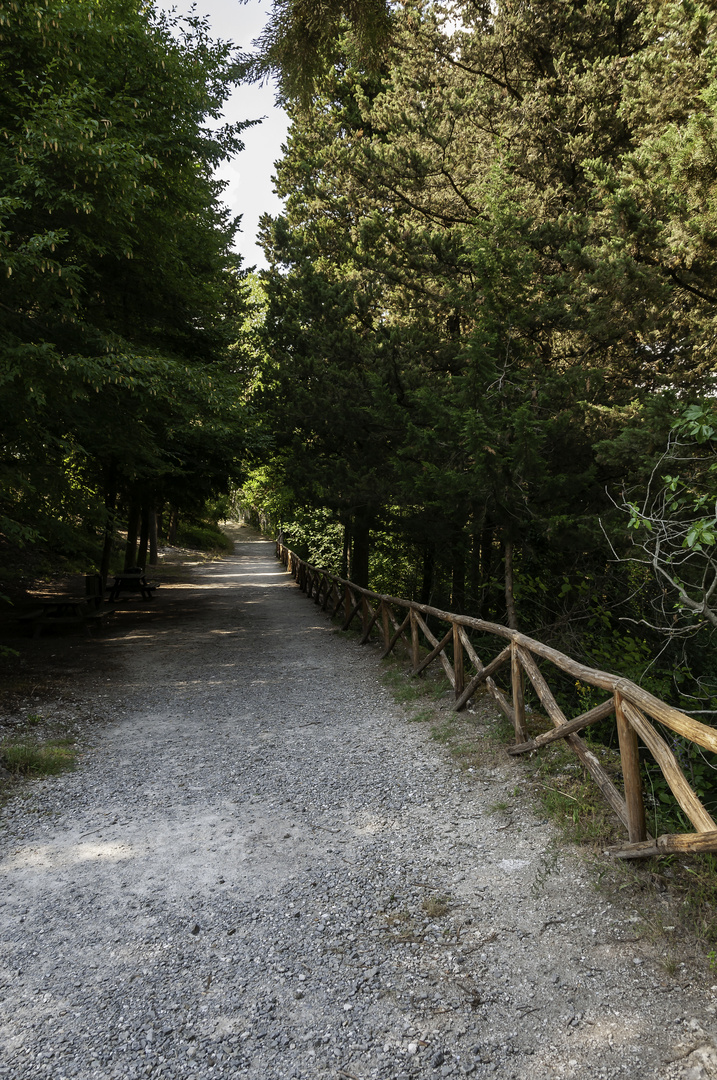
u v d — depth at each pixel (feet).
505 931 10.37
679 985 8.83
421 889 11.80
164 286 34.06
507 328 25.50
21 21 21.90
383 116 43.01
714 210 19.40
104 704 24.88
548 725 18.10
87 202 22.11
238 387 35.58
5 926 11.09
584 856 12.10
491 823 14.06
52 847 13.94
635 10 34.09
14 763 18.13
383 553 54.49
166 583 71.92
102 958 10.16
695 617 22.84
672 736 22.40
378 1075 7.78
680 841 10.02
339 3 12.00
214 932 10.78
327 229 50.29
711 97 18.75
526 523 25.57
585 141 32.35
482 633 36.06
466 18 39.78
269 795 16.56
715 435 17.02
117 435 33.47
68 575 65.57
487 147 37.32
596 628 29.76
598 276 22.17
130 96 27.07
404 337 36.09
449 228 42.14
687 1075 7.48
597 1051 7.92
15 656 31.45
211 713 24.02
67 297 27.68
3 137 23.22
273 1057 8.11
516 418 21.77
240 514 223.10
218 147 30.58
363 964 9.80
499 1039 8.22
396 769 17.85
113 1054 8.21
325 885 12.15
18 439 28.17
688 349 27.45
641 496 23.79
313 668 31.19
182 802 16.22
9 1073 7.91
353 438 41.24
